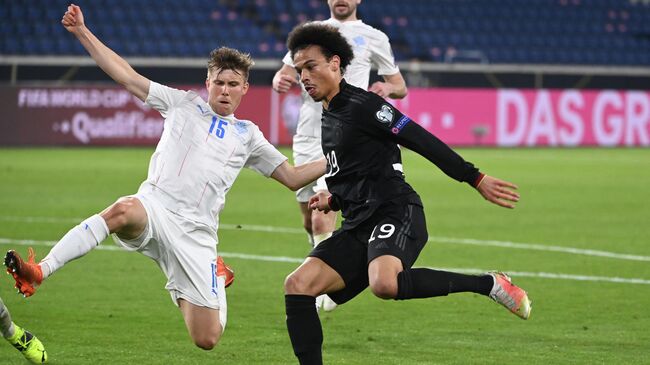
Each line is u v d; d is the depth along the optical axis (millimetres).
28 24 113625
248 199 61438
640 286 34938
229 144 23141
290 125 98312
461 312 30531
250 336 27109
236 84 23000
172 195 22500
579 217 54031
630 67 125000
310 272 21406
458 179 21141
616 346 26125
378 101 21672
